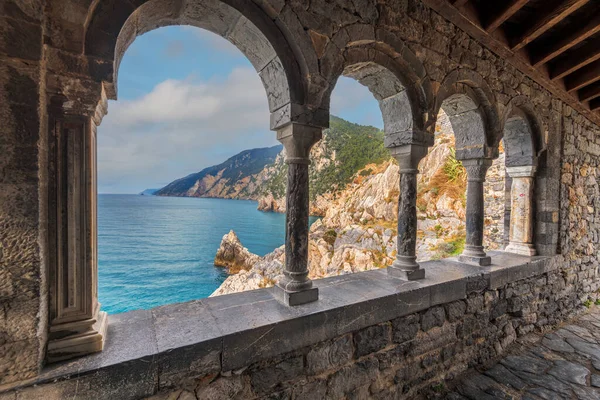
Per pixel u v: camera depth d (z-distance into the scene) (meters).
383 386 2.34
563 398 2.56
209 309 2.02
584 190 5.04
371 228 12.09
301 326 1.91
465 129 3.59
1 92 1.19
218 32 2.21
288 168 2.26
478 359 3.05
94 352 1.44
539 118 4.09
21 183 1.22
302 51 2.07
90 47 1.45
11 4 1.20
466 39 3.16
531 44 3.73
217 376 1.65
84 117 1.45
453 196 11.23
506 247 4.46
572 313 4.56
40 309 1.27
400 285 2.59
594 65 3.96
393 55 2.61
